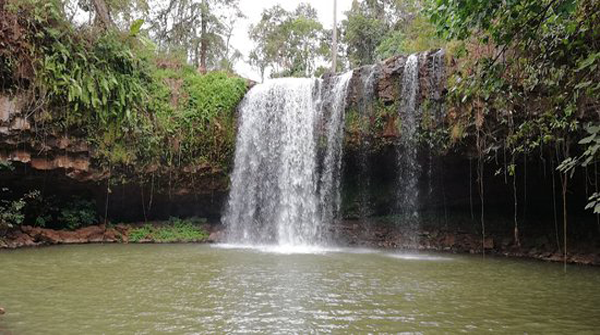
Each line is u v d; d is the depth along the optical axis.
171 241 15.22
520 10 4.42
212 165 15.77
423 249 14.62
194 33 24.17
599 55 4.34
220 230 16.30
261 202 16.12
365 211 16.09
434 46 15.00
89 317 5.30
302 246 14.84
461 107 11.81
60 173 13.17
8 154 12.00
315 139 15.38
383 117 13.61
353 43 28.03
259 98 16.47
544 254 12.52
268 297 6.47
